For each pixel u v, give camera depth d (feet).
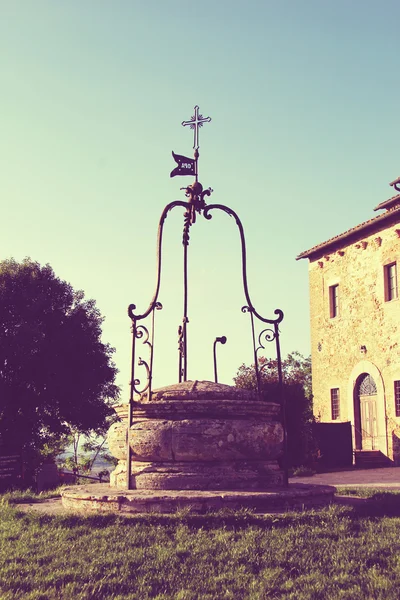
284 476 27.86
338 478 53.83
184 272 33.53
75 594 16.40
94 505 24.68
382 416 75.82
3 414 77.82
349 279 84.28
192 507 23.48
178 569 18.19
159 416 27.32
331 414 85.51
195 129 32.12
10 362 77.05
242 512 22.77
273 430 27.78
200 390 28.50
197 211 31.65
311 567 18.24
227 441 26.55
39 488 57.62
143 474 26.73
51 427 80.59
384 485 44.21
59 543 20.76
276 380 68.85
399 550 19.57
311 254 92.68
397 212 73.97
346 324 84.07
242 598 15.98
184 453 26.43
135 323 28.84
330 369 86.53
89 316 88.12
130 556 19.15
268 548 19.63
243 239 31.89
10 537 21.91
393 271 77.05
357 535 21.35
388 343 76.07
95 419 82.33
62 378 79.87
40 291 84.02
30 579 17.54
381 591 16.06
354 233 82.48
